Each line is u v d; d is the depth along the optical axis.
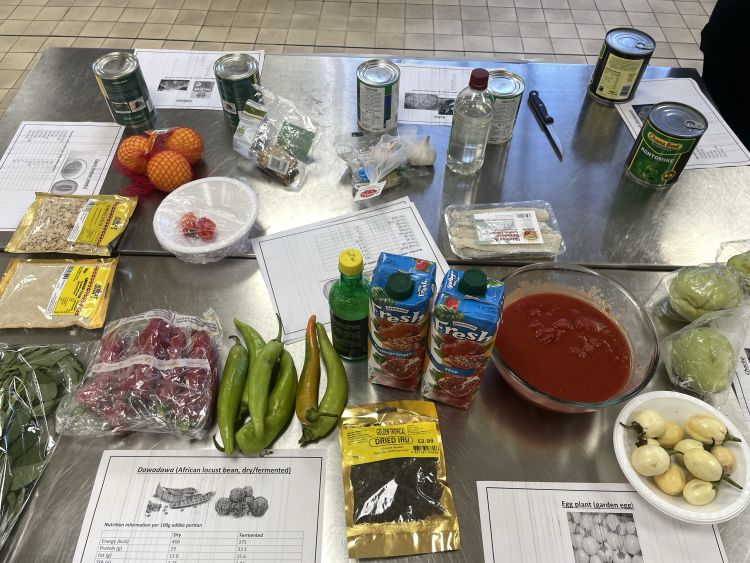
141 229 1.04
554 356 0.80
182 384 0.77
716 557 0.69
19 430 0.76
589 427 0.79
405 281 0.65
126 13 2.55
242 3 2.61
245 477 0.74
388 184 1.12
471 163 1.15
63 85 1.31
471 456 0.77
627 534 0.70
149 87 1.31
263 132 1.13
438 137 1.21
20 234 1.00
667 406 0.77
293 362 0.82
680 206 1.10
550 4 2.65
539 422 0.80
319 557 0.69
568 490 0.74
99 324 0.89
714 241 1.04
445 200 1.10
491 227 1.03
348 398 0.82
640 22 2.59
